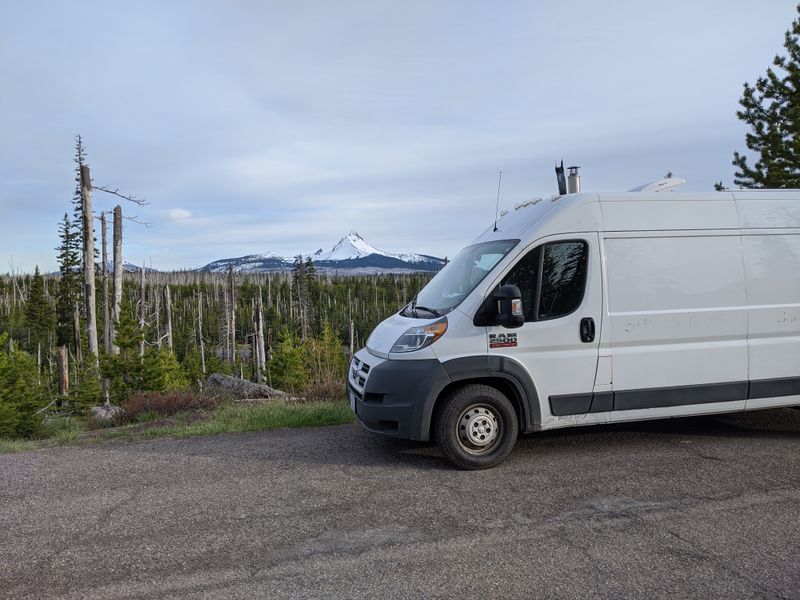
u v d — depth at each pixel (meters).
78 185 24.45
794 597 3.04
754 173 14.57
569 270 5.57
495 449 5.35
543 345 5.44
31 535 3.95
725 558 3.48
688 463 5.35
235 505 4.46
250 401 9.97
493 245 5.95
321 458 5.73
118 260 24.81
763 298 6.01
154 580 3.29
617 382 5.64
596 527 3.96
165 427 7.52
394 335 5.54
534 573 3.33
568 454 5.71
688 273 5.83
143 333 24.67
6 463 5.82
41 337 63.81
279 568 3.42
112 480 5.16
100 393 22.75
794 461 5.35
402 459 5.67
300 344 39.66
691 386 5.81
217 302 105.56
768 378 5.99
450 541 3.77
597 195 5.78
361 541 3.78
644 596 3.07
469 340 5.29
